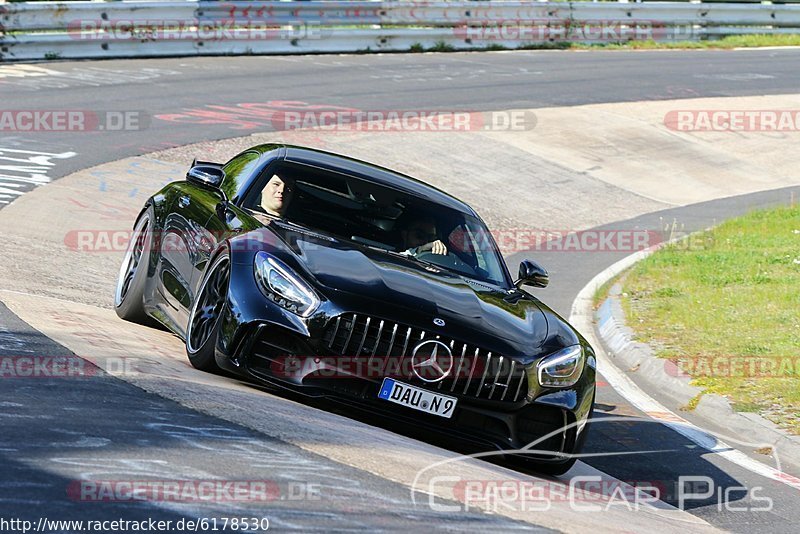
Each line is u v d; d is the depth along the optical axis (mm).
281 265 20734
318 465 15594
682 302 41531
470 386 20141
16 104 60812
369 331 19984
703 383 31172
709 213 64000
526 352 20531
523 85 88438
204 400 18344
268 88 75688
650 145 76562
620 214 62531
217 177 25062
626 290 44094
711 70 105062
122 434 15336
